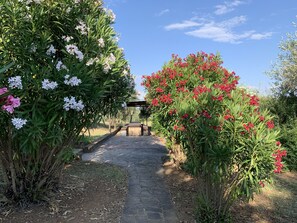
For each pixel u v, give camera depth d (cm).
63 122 517
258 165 412
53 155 570
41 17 496
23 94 455
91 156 1112
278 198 683
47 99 473
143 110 2141
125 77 613
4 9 471
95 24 551
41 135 471
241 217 551
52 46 513
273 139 409
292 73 1299
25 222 478
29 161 526
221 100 473
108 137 1894
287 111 1128
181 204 594
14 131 461
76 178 735
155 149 1334
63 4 517
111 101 610
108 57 536
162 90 795
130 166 933
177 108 536
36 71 471
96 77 520
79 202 572
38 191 546
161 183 741
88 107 538
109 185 700
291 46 1347
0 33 480
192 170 492
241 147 416
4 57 471
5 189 546
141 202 597
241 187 443
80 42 529
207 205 470
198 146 473
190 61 922
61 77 466
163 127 893
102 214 523
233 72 845
